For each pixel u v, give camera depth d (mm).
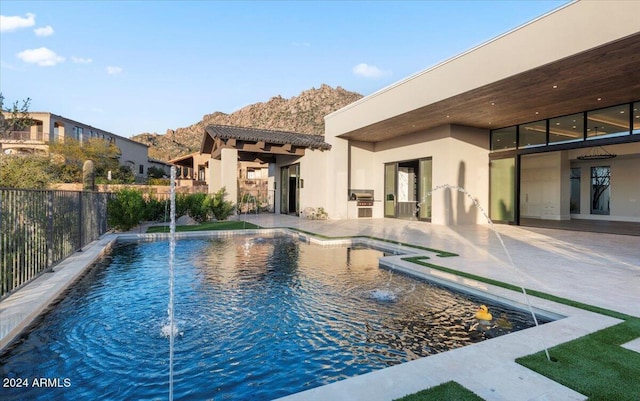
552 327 3199
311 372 2730
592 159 14633
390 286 5156
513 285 4648
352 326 3670
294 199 18969
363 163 16844
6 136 10312
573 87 8453
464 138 13102
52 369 2770
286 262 6938
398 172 15969
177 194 14695
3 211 4242
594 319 3389
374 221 14758
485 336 3410
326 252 8125
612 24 5988
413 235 10070
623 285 4656
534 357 2592
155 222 13594
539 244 8375
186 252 8055
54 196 5914
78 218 7410
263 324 3719
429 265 5941
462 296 4648
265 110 111188
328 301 4488
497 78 8016
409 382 2236
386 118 11984
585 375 2312
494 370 2398
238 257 7461
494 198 13664
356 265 6641
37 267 5191
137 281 5449
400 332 3512
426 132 13891
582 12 6414
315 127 93125
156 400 2348
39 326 3637
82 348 3139
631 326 3184
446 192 12914
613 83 8188
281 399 2035
